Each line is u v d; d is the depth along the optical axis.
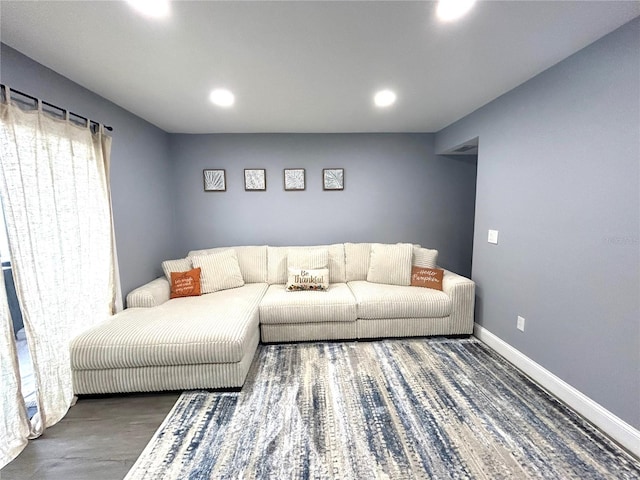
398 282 3.11
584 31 1.53
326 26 1.45
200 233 3.66
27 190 1.65
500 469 1.41
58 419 1.79
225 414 1.82
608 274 1.61
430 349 2.59
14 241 1.57
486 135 2.62
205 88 2.20
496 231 2.52
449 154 3.72
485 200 2.66
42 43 1.58
